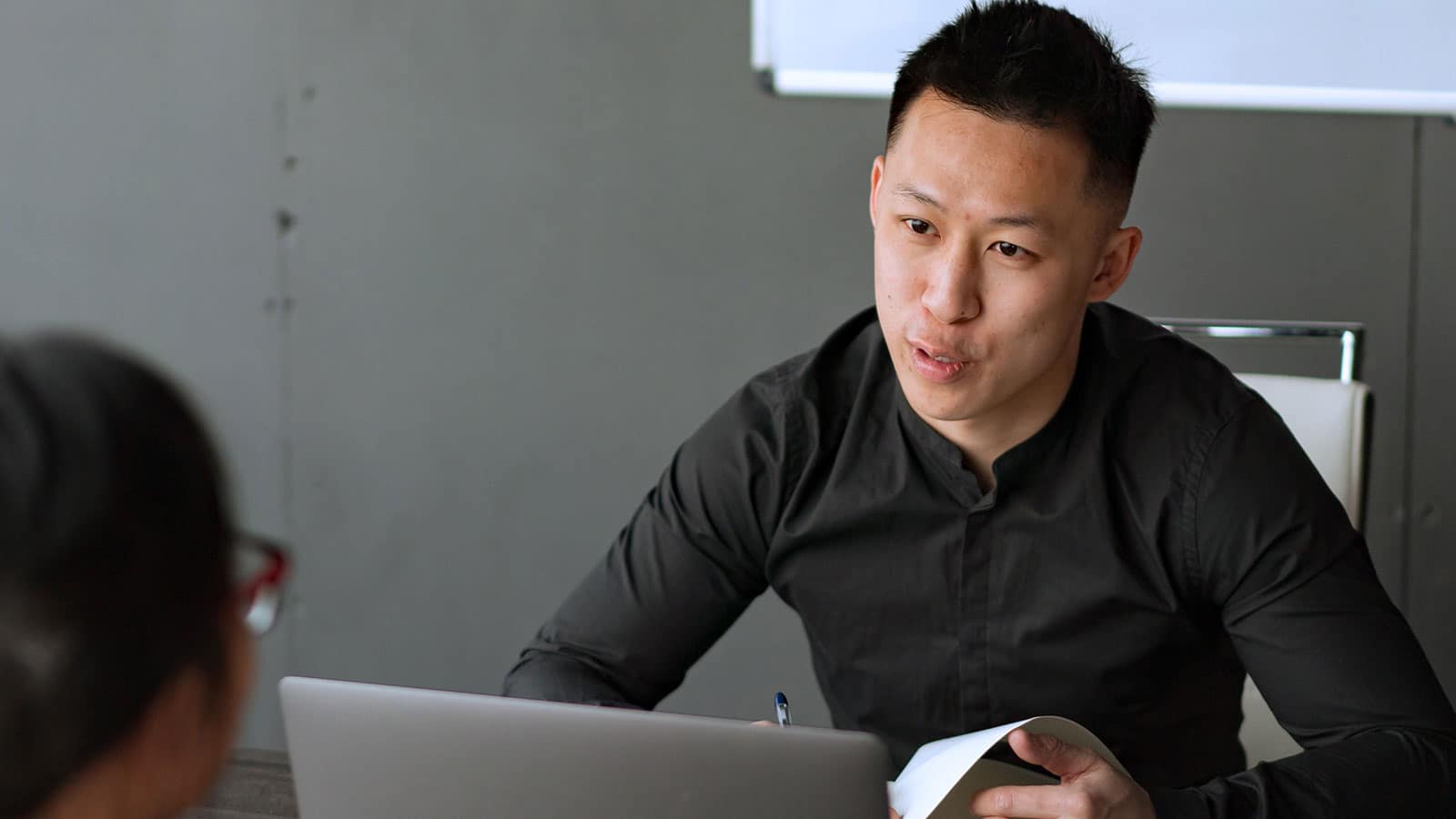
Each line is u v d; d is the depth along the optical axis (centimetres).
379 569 264
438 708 73
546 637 131
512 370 256
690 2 243
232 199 259
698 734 69
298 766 78
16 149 263
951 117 102
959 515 122
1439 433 238
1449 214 233
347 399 261
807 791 68
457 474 260
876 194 118
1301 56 193
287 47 253
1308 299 237
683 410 254
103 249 263
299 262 258
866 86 199
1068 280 105
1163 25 193
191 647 35
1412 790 100
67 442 32
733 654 257
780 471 128
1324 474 141
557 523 259
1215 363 123
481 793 73
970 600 124
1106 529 119
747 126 245
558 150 250
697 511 130
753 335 250
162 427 34
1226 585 117
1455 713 108
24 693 32
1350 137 233
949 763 88
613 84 247
